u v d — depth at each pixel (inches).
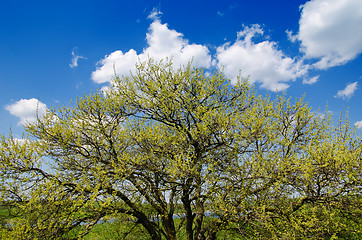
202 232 441.1
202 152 434.9
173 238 456.8
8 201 352.2
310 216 341.4
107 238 474.9
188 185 410.0
